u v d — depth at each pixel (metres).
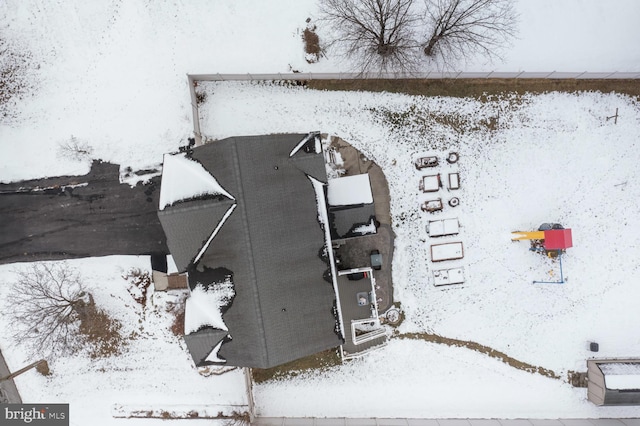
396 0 28.06
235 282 22.36
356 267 28.94
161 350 29.45
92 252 29.36
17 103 29.67
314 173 23.42
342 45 28.55
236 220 21.83
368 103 29.33
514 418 28.98
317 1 28.84
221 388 29.31
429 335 29.20
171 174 23.28
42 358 29.39
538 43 28.86
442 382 29.19
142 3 29.27
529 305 29.09
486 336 29.19
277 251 22.31
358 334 28.38
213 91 29.17
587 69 28.97
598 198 29.00
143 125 29.33
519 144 29.16
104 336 29.48
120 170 29.38
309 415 29.25
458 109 29.20
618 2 28.75
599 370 27.38
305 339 22.94
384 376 29.23
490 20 28.55
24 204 29.52
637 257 28.95
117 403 29.56
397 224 29.11
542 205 29.08
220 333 22.91
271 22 29.08
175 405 29.39
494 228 29.09
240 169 21.78
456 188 28.97
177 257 23.22
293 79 29.17
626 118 29.00
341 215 25.83
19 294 28.88
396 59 28.12
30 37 29.56
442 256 28.78
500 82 29.11
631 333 28.94
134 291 29.30
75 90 29.48
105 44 29.44
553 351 29.09
